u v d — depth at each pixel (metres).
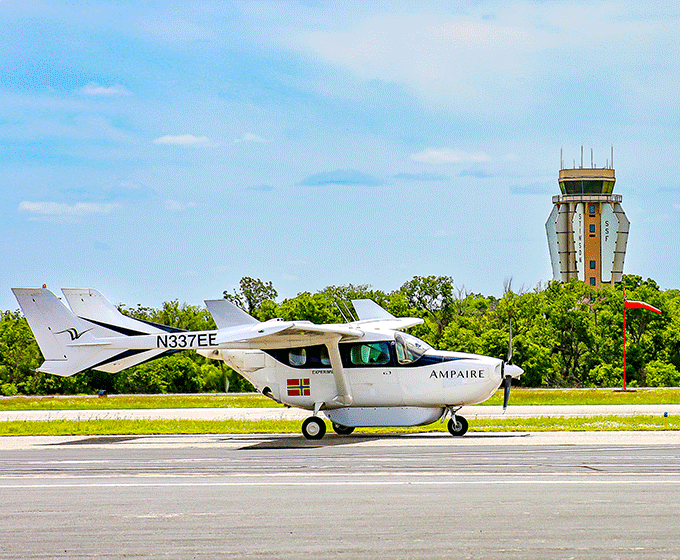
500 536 17.58
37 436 45.78
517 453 32.25
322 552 16.48
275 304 154.50
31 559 16.38
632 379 135.88
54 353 44.53
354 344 41.78
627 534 17.67
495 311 152.88
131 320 47.09
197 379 136.12
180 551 16.78
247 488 24.20
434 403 41.25
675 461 29.30
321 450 34.94
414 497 22.16
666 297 143.38
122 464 30.88
